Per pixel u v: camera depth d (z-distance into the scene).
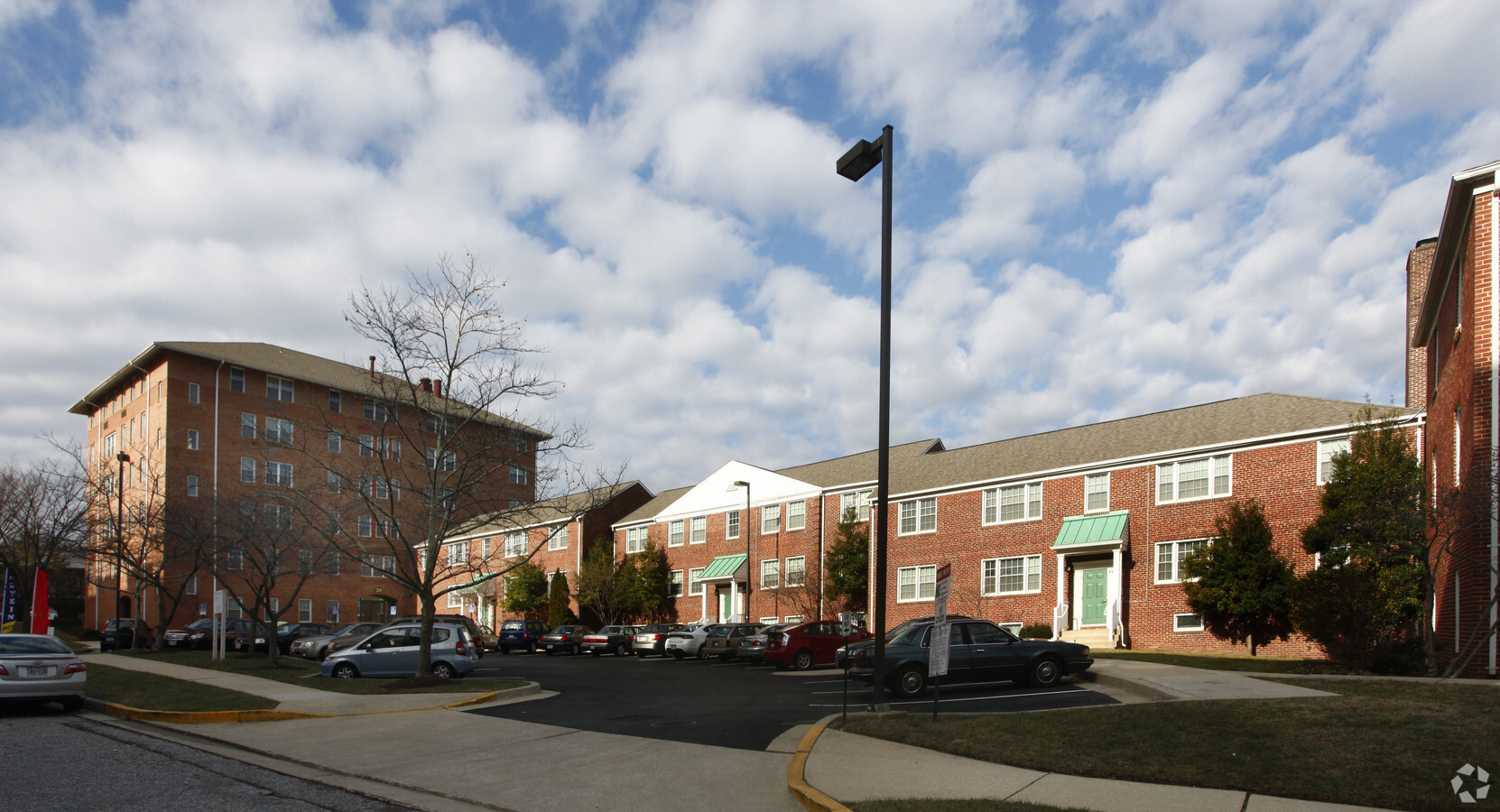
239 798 10.24
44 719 17.20
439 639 24.66
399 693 20.12
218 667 28.38
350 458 60.03
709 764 11.74
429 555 22.66
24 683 17.59
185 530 36.50
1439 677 17.02
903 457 45.22
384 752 13.24
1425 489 21.03
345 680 22.45
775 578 46.72
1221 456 30.03
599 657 41.91
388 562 54.22
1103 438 35.53
